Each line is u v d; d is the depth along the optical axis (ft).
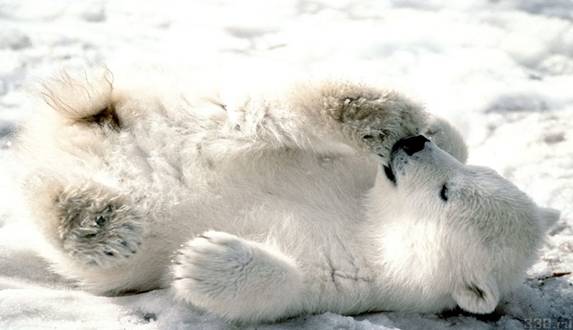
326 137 28.89
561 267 32.99
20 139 30.66
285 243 27.89
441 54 50.14
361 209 29.45
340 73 29.37
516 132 42.96
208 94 29.22
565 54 51.11
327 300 27.91
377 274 28.60
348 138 28.55
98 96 28.66
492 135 42.78
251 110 28.60
